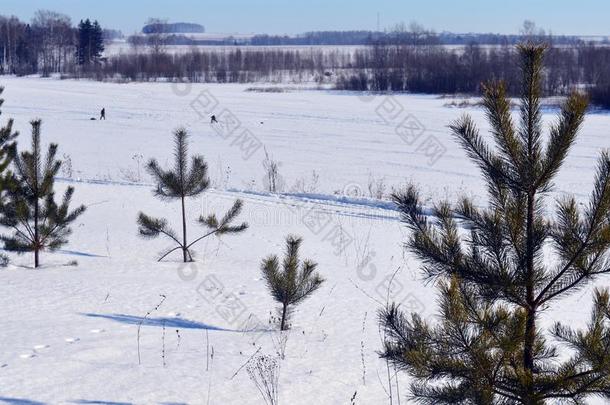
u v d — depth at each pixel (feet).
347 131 144.77
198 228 61.11
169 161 102.47
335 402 23.13
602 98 185.26
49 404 20.81
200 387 23.39
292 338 30.81
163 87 284.41
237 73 351.25
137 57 376.07
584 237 16.51
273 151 115.03
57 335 28.37
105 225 60.75
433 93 257.75
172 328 31.42
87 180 83.41
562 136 16.49
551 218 17.58
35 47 434.71
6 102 202.08
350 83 290.56
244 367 25.85
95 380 23.31
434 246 17.30
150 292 38.34
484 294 17.01
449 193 77.00
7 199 47.80
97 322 31.35
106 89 267.59
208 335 30.68
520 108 17.12
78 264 46.26
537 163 16.71
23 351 25.75
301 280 32.30
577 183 83.71
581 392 16.30
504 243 17.16
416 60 285.02
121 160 103.71
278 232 60.39
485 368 16.40
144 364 25.46
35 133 44.27
